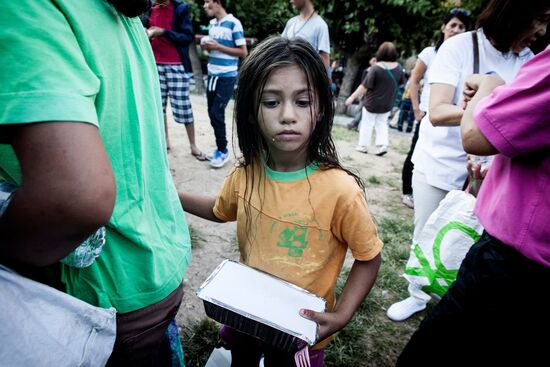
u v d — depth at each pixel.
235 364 1.30
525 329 0.91
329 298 1.07
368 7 8.15
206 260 2.31
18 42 0.47
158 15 3.44
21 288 0.57
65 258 0.63
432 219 1.54
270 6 10.59
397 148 6.32
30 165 0.48
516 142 0.80
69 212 0.49
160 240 0.82
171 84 3.67
